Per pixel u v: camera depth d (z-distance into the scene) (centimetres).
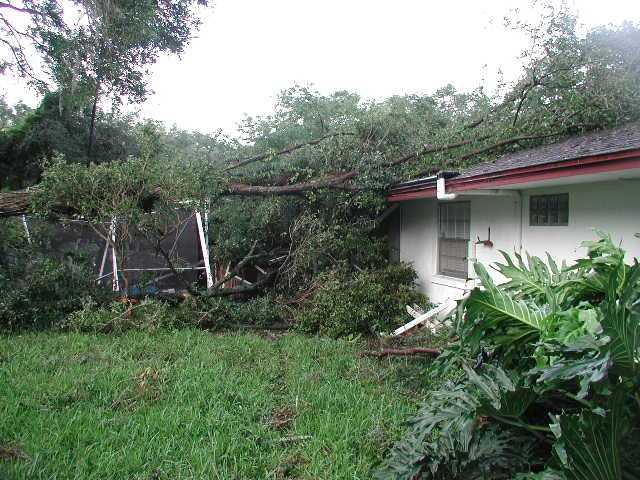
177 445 379
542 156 599
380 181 914
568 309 282
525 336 277
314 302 824
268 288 993
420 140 970
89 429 397
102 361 590
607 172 444
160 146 878
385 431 404
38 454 348
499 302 270
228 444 381
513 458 261
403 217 1034
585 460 208
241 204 1040
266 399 474
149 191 826
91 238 1054
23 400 451
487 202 755
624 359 204
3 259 864
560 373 211
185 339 714
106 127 1562
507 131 921
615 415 208
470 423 269
